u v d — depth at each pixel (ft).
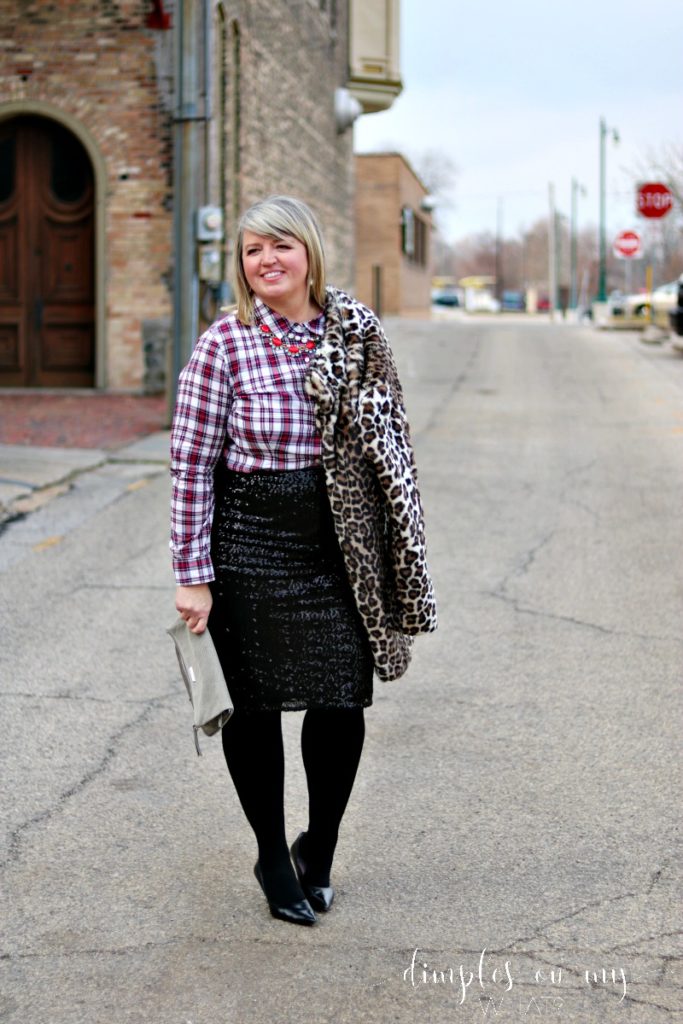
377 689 15.19
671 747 13.38
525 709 14.51
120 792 12.30
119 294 43.34
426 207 129.18
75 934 9.66
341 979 8.99
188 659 9.23
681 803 12.01
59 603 18.76
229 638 9.32
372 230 110.11
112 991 8.86
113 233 43.11
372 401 8.93
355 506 9.00
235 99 48.14
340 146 73.00
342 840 11.26
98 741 13.58
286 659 9.21
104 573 20.44
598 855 10.94
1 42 42.55
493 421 37.37
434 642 17.01
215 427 9.14
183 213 33.37
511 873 10.62
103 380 43.83
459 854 10.98
